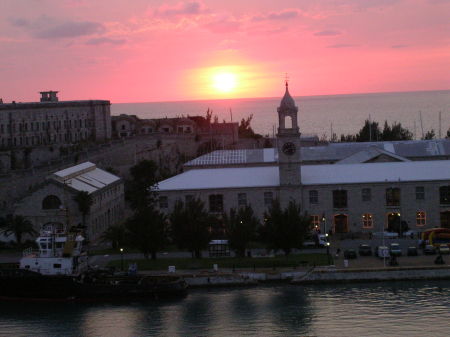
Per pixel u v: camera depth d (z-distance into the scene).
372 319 123.25
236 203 186.62
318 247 170.38
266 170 194.62
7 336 122.88
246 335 118.88
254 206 186.00
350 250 157.62
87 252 160.75
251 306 132.12
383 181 183.75
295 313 127.44
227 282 145.50
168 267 151.50
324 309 129.00
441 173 185.88
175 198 187.62
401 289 139.38
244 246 158.88
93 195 189.25
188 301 137.38
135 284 140.12
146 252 158.75
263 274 147.38
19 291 143.50
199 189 186.62
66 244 149.00
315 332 118.38
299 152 183.38
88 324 127.62
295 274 147.38
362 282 144.75
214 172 195.00
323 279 145.00
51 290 142.12
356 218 184.62
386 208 184.38
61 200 180.50
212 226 171.25
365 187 184.25
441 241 162.25
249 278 146.75
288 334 118.38
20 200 180.88
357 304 131.00
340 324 121.56
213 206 187.00
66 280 141.50
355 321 122.69
